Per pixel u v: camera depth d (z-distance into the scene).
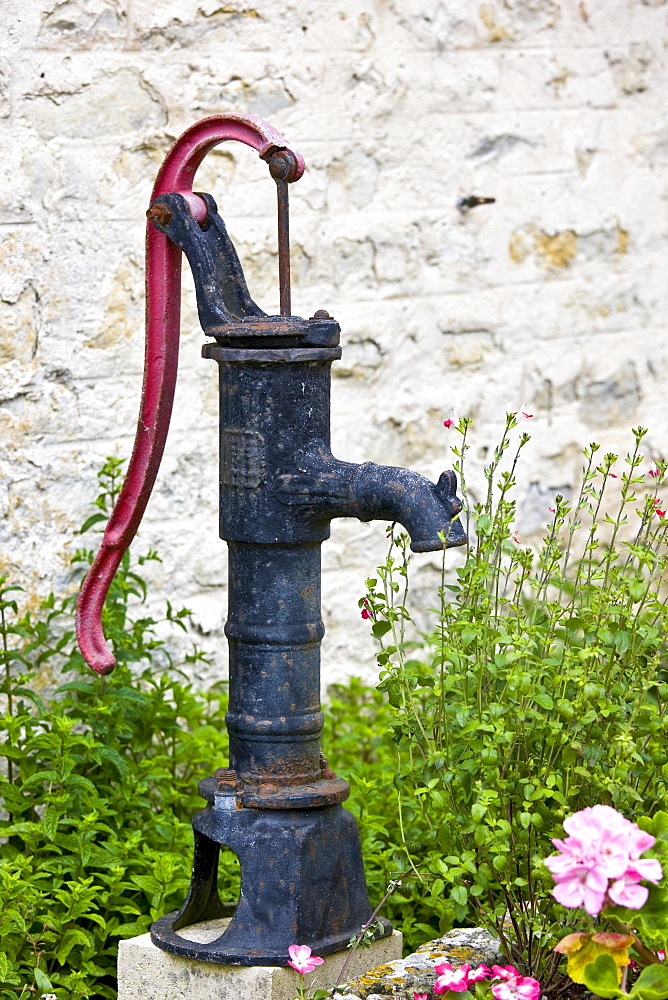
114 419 3.83
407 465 4.56
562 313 4.93
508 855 2.36
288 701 2.49
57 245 3.70
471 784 2.48
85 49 3.72
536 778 2.30
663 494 5.27
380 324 4.45
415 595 4.57
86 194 3.74
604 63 4.97
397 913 3.10
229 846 2.46
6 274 3.61
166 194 2.60
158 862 2.94
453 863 2.27
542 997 2.40
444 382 4.63
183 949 2.46
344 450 4.41
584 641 2.46
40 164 3.66
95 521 3.63
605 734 2.38
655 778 2.46
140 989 2.55
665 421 5.27
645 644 2.50
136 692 3.41
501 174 4.72
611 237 5.05
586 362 5.01
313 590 2.52
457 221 4.62
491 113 4.68
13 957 2.79
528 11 4.75
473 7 4.59
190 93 3.94
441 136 4.55
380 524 4.48
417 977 2.45
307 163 4.24
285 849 2.43
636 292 5.14
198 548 4.05
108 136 3.78
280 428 2.44
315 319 2.50
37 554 3.70
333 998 2.34
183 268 3.98
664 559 2.59
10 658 3.40
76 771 3.34
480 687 2.45
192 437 4.03
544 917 2.37
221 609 4.10
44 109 3.66
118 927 2.87
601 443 5.07
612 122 5.01
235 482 2.48
